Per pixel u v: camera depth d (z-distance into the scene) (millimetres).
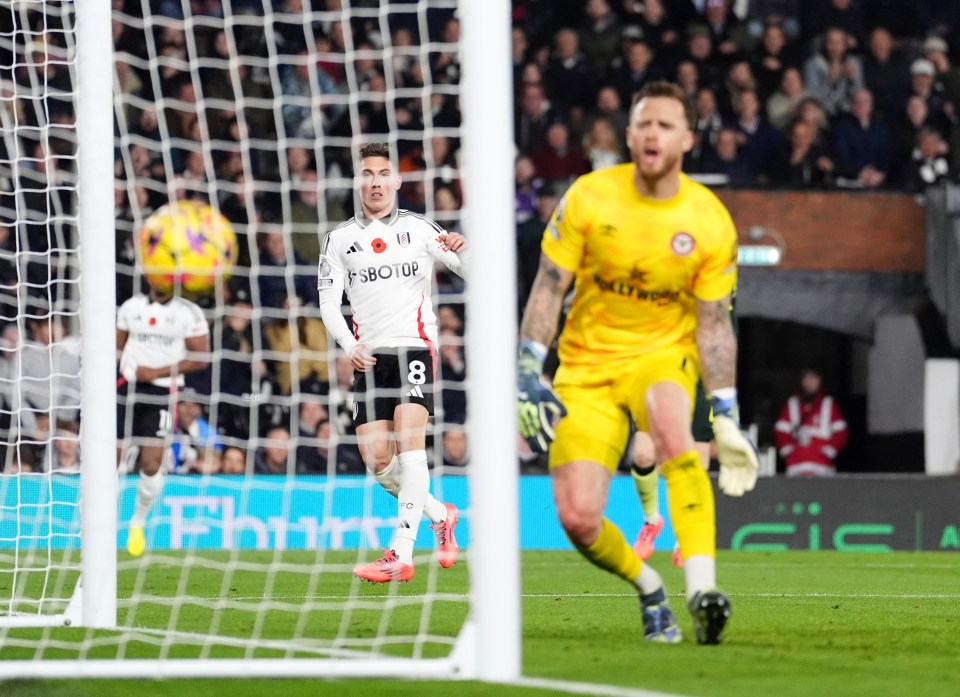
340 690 12102
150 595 22422
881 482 40969
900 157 49844
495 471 12820
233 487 36812
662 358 15383
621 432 15602
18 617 17453
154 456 29766
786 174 48625
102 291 17250
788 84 49438
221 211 44000
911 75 50844
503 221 13023
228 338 41375
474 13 13109
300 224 44594
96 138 17156
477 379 12922
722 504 40656
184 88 45344
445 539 24188
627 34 50281
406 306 22172
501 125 13070
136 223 25281
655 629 15766
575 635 16344
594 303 15492
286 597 22047
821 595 24109
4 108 27188
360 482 38094
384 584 24734
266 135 45781
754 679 12531
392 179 22172
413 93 40281
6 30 44062
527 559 34219
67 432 37500
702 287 15258
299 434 41500
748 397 48250
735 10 51781
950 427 46688
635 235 14969
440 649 15023
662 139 14555
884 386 46906
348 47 21203
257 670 12617
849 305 46656
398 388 22438
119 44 45125
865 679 12594
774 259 46312
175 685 12453
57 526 34531
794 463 45438
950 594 24516
